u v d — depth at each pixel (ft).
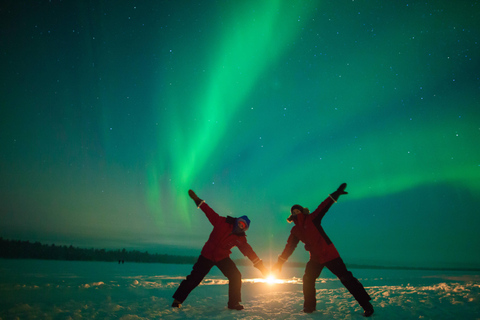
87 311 14.02
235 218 15.76
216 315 13.43
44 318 12.19
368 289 25.75
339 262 13.70
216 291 27.17
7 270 56.85
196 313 13.96
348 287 13.42
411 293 20.35
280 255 15.01
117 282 33.68
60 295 20.17
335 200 14.30
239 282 15.51
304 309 14.39
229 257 15.70
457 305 14.87
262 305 17.13
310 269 14.57
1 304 15.69
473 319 11.98
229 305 15.40
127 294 22.03
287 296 23.16
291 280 58.85
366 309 13.16
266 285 39.81
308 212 14.88
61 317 12.41
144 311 14.21
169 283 33.83
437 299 16.74
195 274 15.58
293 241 14.83
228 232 15.51
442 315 12.77
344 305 16.38
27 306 14.57
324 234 14.14
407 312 13.60
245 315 13.48
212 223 15.88
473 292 19.11
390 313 13.50
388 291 22.85
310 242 14.16
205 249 15.62
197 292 25.71
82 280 36.42
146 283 32.40
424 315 12.91
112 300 18.20
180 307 15.61
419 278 69.51
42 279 36.22
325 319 12.57
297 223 14.64
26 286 24.36
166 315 13.29
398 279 63.46
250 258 15.14
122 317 12.39
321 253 13.85
